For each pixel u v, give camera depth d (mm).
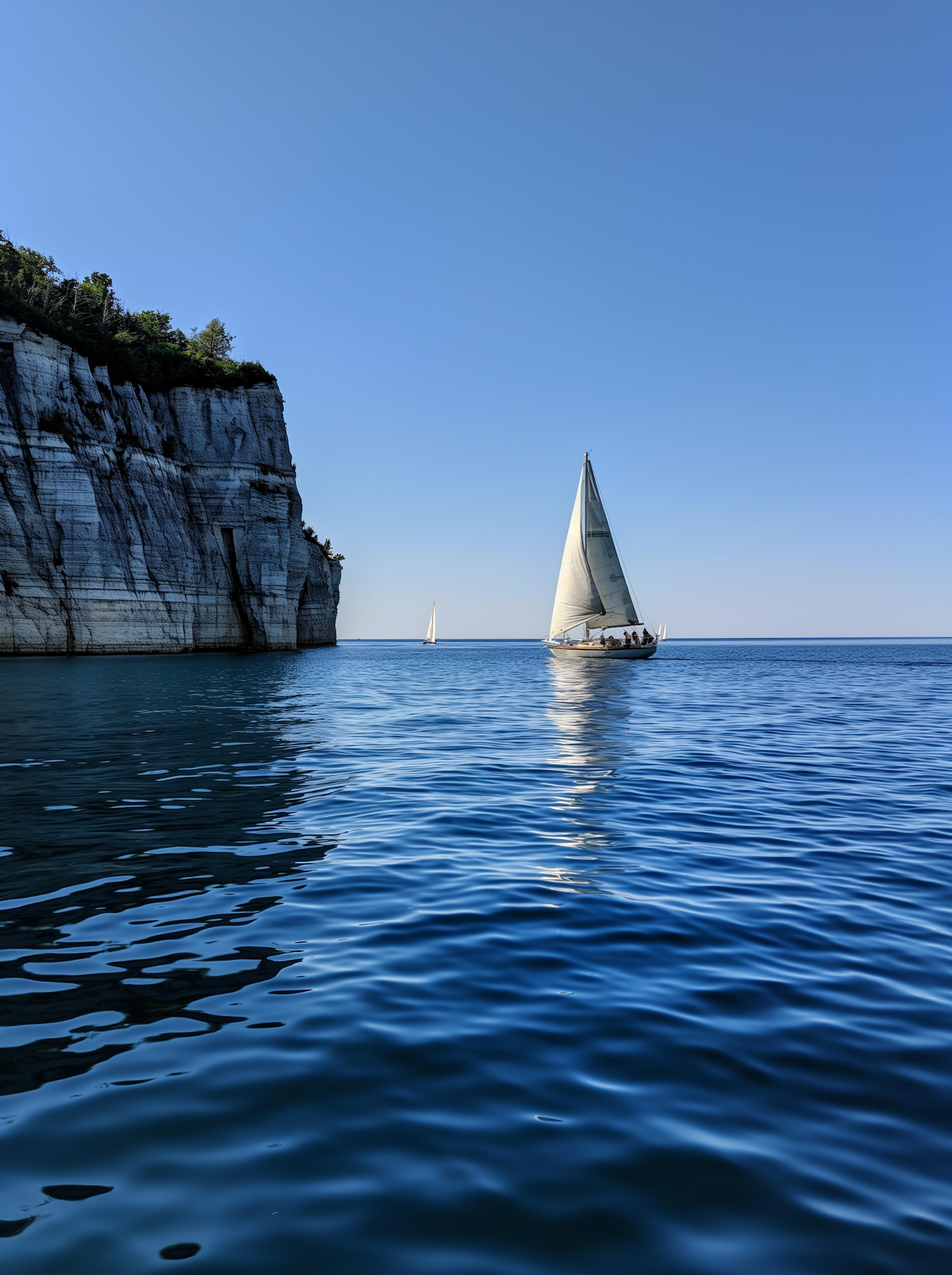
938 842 9031
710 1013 4738
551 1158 3311
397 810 10539
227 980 5195
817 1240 2850
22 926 6191
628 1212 2988
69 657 52469
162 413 70438
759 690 36844
